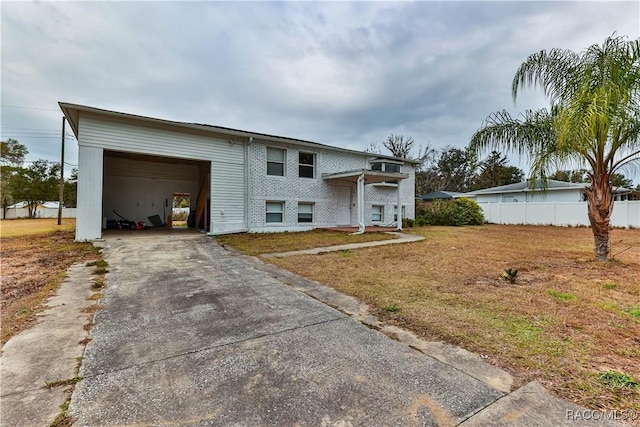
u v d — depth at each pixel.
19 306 4.27
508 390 2.32
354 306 4.31
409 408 2.12
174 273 6.31
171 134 11.59
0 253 8.34
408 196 19.48
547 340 3.16
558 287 5.19
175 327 3.60
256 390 2.35
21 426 1.94
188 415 2.06
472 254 8.53
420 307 4.18
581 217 19.25
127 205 15.61
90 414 2.06
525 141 7.84
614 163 7.28
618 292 4.89
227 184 12.81
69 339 3.25
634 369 2.60
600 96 5.94
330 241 10.98
